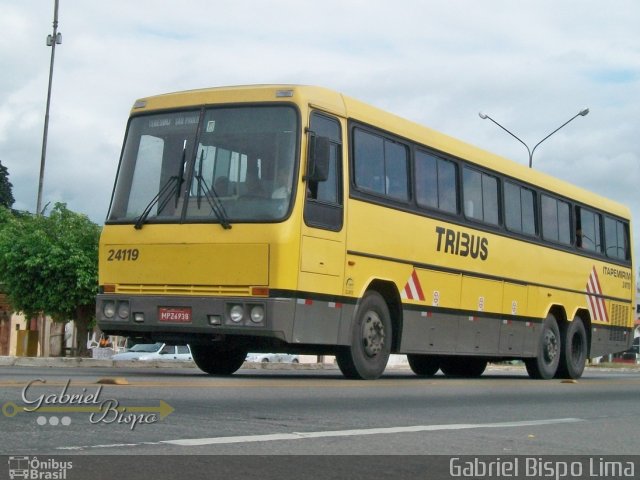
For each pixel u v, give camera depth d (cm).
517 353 2041
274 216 1402
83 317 4288
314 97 1471
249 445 733
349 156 1536
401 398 1231
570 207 2297
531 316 2091
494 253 1950
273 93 1456
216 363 1741
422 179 1736
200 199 1452
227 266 1414
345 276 1511
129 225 1491
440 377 2139
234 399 1069
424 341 1722
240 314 1400
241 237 1409
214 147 1469
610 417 1107
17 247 4197
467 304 1853
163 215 1470
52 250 4159
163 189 1482
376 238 1586
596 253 2398
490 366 4166
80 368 1888
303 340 1427
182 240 1444
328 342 1480
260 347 1472
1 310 5253
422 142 1744
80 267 4169
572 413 1142
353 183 1538
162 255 1457
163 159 1499
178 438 748
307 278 1427
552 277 2178
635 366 5162
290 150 1427
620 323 2517
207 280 1424
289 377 1628
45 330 5306
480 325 1900
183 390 1135
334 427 867
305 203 1425
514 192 2056
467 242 1858
